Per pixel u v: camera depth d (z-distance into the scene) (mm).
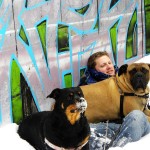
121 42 4719
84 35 4055
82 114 2715
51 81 3711
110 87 3484
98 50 4305
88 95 3506
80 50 4027
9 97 3314
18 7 3301
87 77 3793
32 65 3494
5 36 3215
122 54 4766
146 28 5246
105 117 3533
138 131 3080
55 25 3686
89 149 3010
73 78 3973
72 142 2682
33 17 3453
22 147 2986
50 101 3729
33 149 3004
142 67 3359
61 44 3781
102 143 3088
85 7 4027
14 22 3281
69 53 3889
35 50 3508
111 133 3234
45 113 3010
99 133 3227
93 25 4176
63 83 3852
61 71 3818
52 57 3697
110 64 3758
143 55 5266
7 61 3258
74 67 3969
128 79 3379
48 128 2713
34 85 3537
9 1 3219
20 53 3365
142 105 3453
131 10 4848
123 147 3004
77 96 2676
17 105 3398
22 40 3371
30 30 3439
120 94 3441
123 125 3094
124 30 4750
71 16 3859
